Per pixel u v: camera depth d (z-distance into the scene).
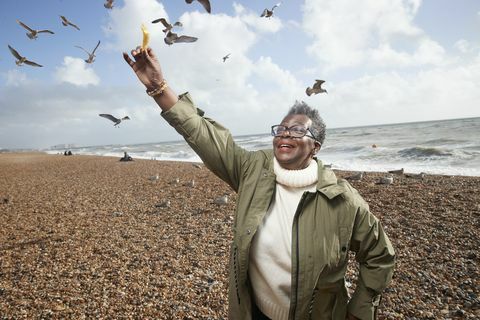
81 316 4.01
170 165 23.14
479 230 6.30
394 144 27.12
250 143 45.12
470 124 53.16
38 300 4.42
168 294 4.51
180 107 1.76
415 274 4.86
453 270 4.88
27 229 8.05
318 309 1.70
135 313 4.06
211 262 5.57
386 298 4.27
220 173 1.86
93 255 6.12
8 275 5.31
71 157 40.91
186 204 10.20
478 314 3.79
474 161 15.73
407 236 6.38
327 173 1.80
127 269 5.40
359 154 22.52
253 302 1.91
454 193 9.12
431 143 25.23
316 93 3.73
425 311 3.93
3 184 16.72
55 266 5.63
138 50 1.73
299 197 1.76
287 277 1.74
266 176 1.81
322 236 1.64
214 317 3.94
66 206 10.70
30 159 39.22
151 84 1.75
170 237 7.05
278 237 1.73
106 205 10.67
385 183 10.91
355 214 1.69
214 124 1.90
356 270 5.12
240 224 1.76
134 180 16.11
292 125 1.77
